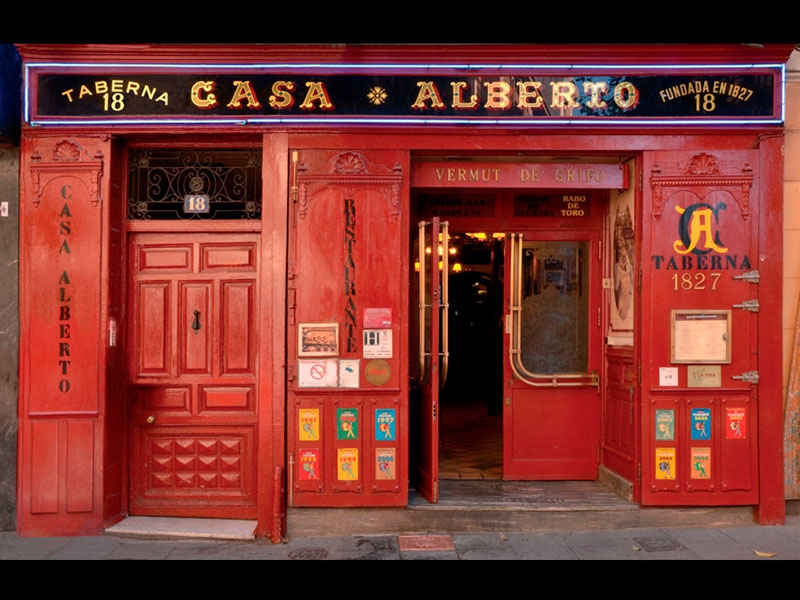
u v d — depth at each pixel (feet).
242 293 16.74
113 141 16.11
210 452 16.72
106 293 15.93
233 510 16.63
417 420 17.71
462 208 18.84
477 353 36.32
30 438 15.75
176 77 15.87
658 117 16.02
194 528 15.87
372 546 15.07
